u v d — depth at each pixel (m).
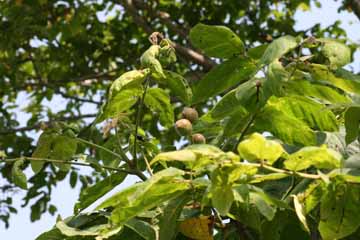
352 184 1.63
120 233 1.81
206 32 1.89
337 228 1.67
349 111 1.75
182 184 1.65
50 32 4.29
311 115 1.84
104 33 4.98
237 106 1.87
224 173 1.56
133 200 1.59
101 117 1.93
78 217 1.86
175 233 1.81
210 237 1.80
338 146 1.87
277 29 4.61
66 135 2.03
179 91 1.94
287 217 1.80
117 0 4.38
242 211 1.72
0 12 4.56
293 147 1.88
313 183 1.67
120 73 4.80
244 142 1.54
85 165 2.01
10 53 4.59
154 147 2.07
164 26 4.73
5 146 4.57
